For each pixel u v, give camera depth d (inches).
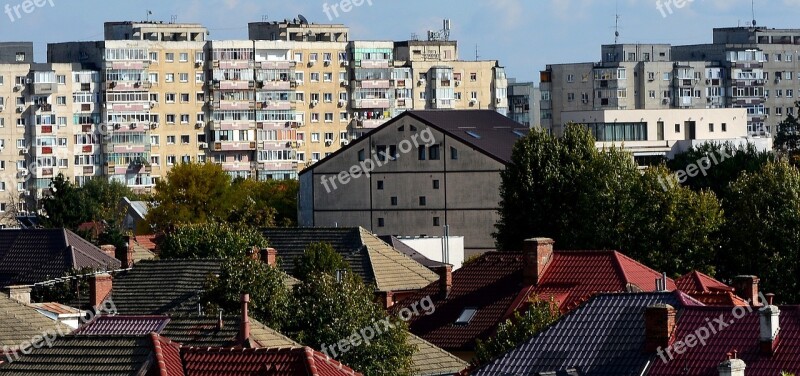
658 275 4997.5
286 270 6392.7
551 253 5064.0
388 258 6318.9
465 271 5241.1
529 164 7421.3
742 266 6791.3
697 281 4977.9
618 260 4990.2
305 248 6127.0
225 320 3909.9
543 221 7322.8
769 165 6988.2
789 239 6707.7
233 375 3056.1
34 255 6181.1
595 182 7150.6
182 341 3838.6
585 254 5044.3
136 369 3058.6
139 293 5108.3
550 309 4409.5
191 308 4913.9
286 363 3053.6
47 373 3125.0
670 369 3373.5
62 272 5989.2
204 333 3860.7
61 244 6190.9
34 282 5999.0
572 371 3440.0
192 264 5206.7
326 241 6520.7
